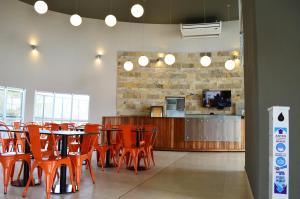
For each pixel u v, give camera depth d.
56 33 10.55
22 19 9.76
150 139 6.31
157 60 11.35
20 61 9.62
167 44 11.41
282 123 2.78
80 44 10.97
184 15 10.60
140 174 5.42
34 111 9.93
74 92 10.73
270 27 3.31
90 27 11.16
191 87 11.20
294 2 3.30
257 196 3.27
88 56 11.04
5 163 3.89
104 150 5.91
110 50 11.29
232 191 4.22
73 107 10.98
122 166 6.32
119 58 11.30
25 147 4.34
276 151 2.77
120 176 5.19
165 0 9.34
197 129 9.61
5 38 9.26
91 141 4.58
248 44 4.48
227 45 11.06
